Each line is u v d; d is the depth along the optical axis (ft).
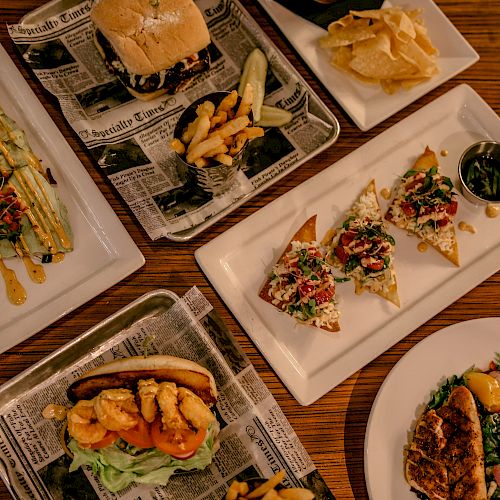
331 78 3.58
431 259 3.53
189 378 3.20
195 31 3.40
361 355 3.40
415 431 3.38
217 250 3.42
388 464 3.35
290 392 3.35
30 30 3.46
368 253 3.41
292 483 3.26
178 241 3.38
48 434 3.23
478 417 3.39
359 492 3.33
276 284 3.40
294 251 3.42
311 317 3.37
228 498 3.19
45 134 3.44
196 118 3.31
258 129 3.31
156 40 3.36
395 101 3.57
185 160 3.33
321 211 3.52
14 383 3.23
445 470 3.33
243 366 3.33
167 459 3.20
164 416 3.09
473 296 3.52
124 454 3.18
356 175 3.55
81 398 3.21
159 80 3.44
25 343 3.31
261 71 3.52
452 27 3.65
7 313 3.32
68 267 3.37
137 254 3.35
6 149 3.39
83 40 3.52
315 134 3.51
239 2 3.57
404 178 3.55
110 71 3.47
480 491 3.30
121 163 3.43
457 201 3.60
